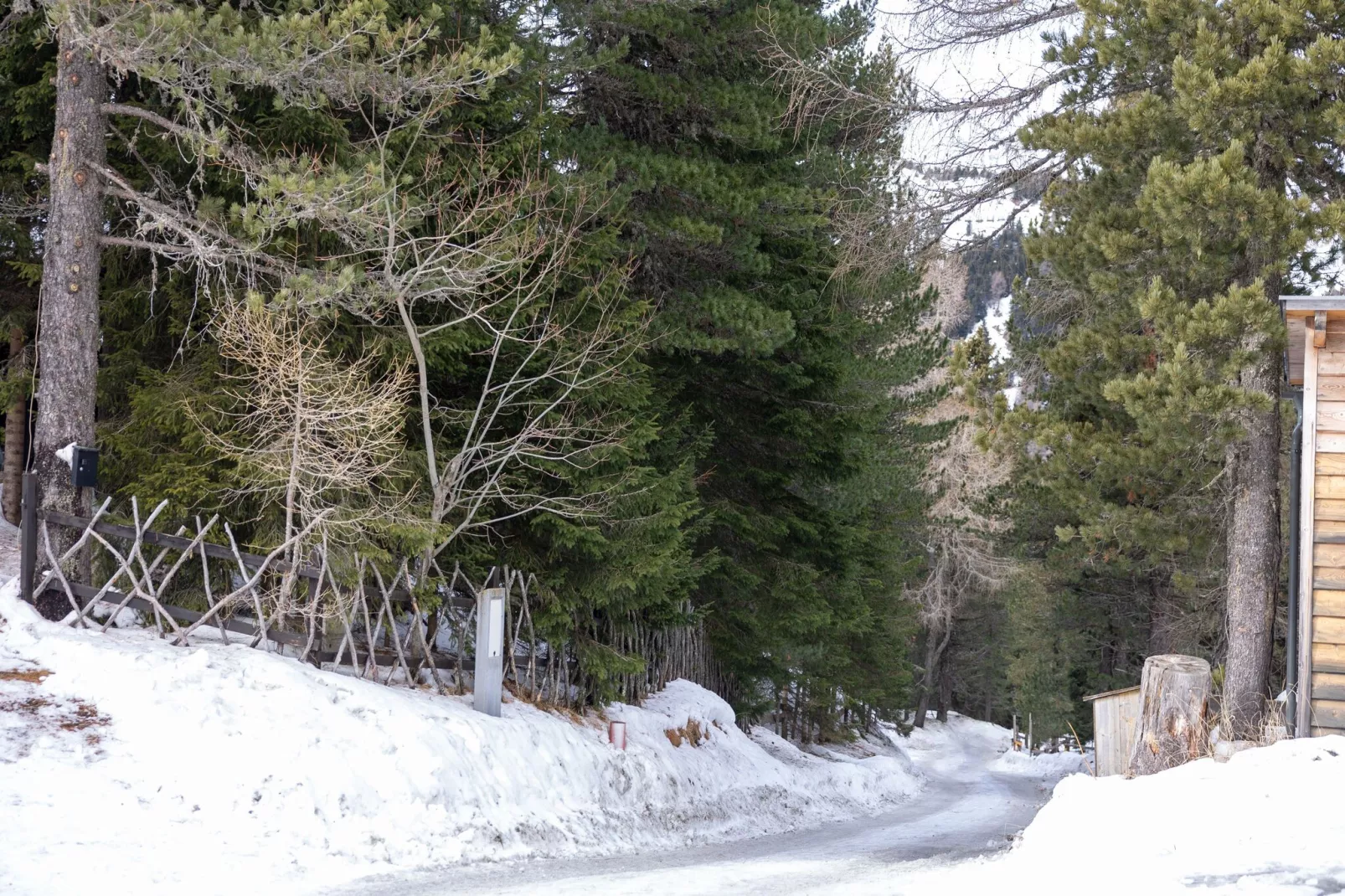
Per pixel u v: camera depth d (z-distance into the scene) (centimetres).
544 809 1009
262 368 1022
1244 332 1026
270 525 1153
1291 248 1034
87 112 1038
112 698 850
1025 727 4284
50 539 1027
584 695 1357
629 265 1348
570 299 1341
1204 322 1025
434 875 741
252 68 951
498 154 1241
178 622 1059
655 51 1594
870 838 1388
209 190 1194
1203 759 860
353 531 1073
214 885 632
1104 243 1159
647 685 1614
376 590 1110
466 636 1204
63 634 955
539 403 1227
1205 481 1331
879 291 1798
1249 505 1180
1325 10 1016
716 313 1443
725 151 1653
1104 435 1291
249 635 1077
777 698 2402
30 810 676
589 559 1325
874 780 2347
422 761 898
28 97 1166
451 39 1189
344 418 1038
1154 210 1060
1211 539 1445
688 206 1479
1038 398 1644
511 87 1302
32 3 1019
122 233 1212
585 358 1200
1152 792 754
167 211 1034
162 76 929
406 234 1084
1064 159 1247
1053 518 2364
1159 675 928
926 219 1282
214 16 936
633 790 1210
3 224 1248
